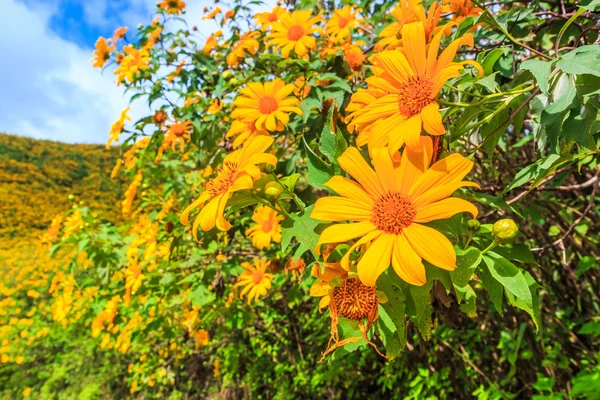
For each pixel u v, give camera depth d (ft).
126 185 23.04
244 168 1.04
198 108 2.94
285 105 1.72
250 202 1.09
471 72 1.16
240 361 5.04
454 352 3.09
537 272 2.60
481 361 3.19
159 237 3.89
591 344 2.65
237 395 5.01
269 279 3.08
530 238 2.44
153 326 4.09
